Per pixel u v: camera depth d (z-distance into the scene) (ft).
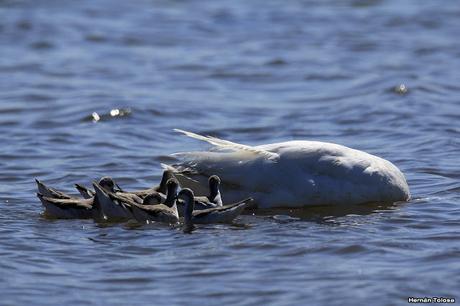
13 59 103.40
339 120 77.51
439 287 39.60
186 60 104.37
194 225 48.70
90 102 83.10
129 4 137.69
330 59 103.91
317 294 39.04
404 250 44.14
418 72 95.76
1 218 49.83
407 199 53.52
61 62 102.58
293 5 136.87
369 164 52.65
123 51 109.19
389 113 78.79
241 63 102.78
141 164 63.77
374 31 119.55
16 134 72.69
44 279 41.04
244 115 80.38
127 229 47.96
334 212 51.13
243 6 136.46
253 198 51.90
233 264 42.57
